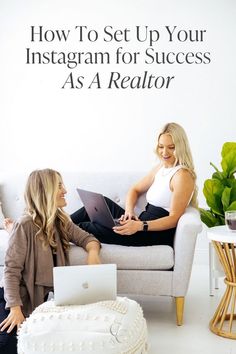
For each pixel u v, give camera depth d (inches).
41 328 73.7
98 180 135.3
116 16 163.9
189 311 117.1
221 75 161.9
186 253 106.4
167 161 119.0
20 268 93.1
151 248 109.1
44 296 96.3
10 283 90.5
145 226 110.5
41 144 165.8
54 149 165.6
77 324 73.7
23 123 165.8
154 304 124.9
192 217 109.0
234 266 101.1
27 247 94.6
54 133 165.8
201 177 162.9
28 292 94.2
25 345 73.2
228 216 102.0
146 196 124.5
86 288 81.4
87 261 103.6
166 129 119.3
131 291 108.3
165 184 116.4
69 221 107.0
